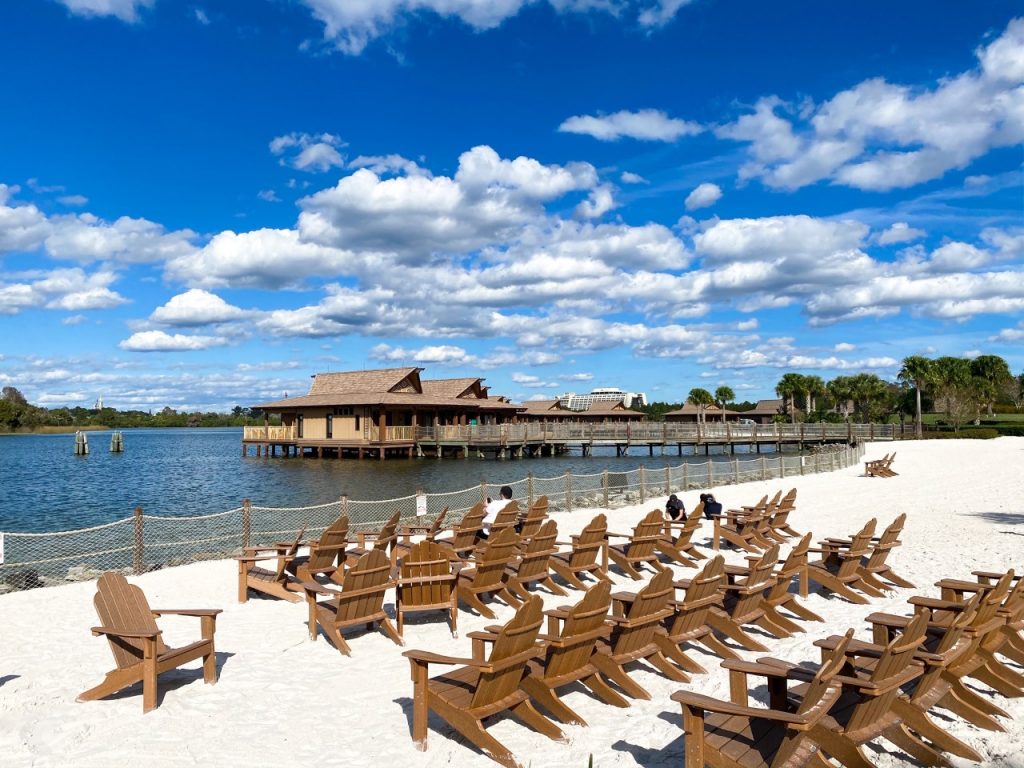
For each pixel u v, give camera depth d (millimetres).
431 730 5039
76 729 5090
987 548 11859
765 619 7281
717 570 6344
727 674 6184
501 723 5145
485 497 17906
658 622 6059
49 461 54312
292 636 7555
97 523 21391
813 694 3707
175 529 19422
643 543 10633
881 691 4039
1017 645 6312
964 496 20141
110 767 4520
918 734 4793
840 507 18594
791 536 14109
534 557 8875
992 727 4902
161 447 82062
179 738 4945
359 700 5656
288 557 9305
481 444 50969
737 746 4012
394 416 54469
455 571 8297
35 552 15711
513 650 4648
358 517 22297
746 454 56656
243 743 4863
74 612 8852
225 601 9305
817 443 59156
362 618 7094
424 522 15641
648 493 22781
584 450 54812
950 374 71188
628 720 5207
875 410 85562
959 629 4664
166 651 5777
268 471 42875
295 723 5203
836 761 4387
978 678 5648
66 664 6715
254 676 6238
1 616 8656
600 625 5367
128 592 5855
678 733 4977
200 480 37219
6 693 5875
